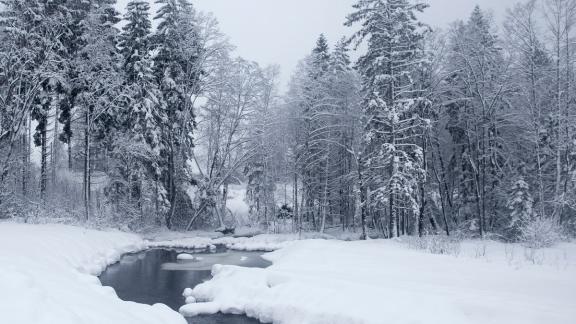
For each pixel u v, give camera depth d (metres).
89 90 29.45
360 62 28.58
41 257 13.95
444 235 28.53
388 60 26.44
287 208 43.62
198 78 38.88
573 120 27.86
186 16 37.19
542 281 11.93
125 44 34.28
